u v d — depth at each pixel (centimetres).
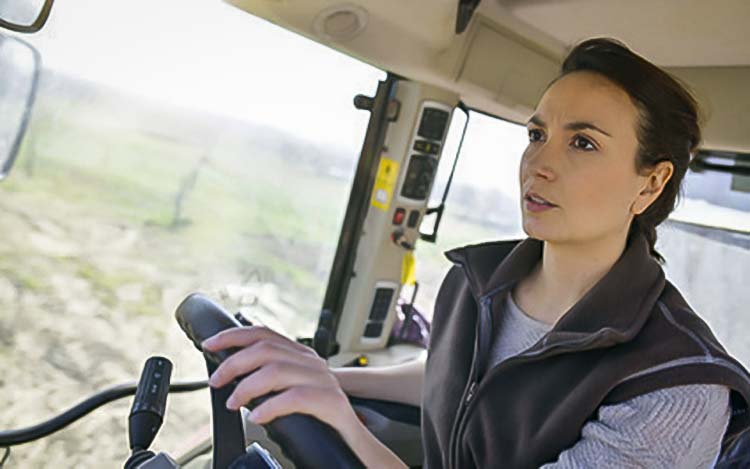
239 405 64
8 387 176
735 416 90
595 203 94
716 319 220
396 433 181
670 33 188
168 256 204
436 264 313
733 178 215
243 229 224
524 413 98
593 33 204
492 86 237
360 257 276
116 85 177
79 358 186
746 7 161
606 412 88
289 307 264
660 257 111
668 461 83
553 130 97
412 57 212
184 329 83
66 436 179
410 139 257
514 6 200
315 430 62
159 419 82
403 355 299
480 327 112
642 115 93
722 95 204
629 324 91
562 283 104
